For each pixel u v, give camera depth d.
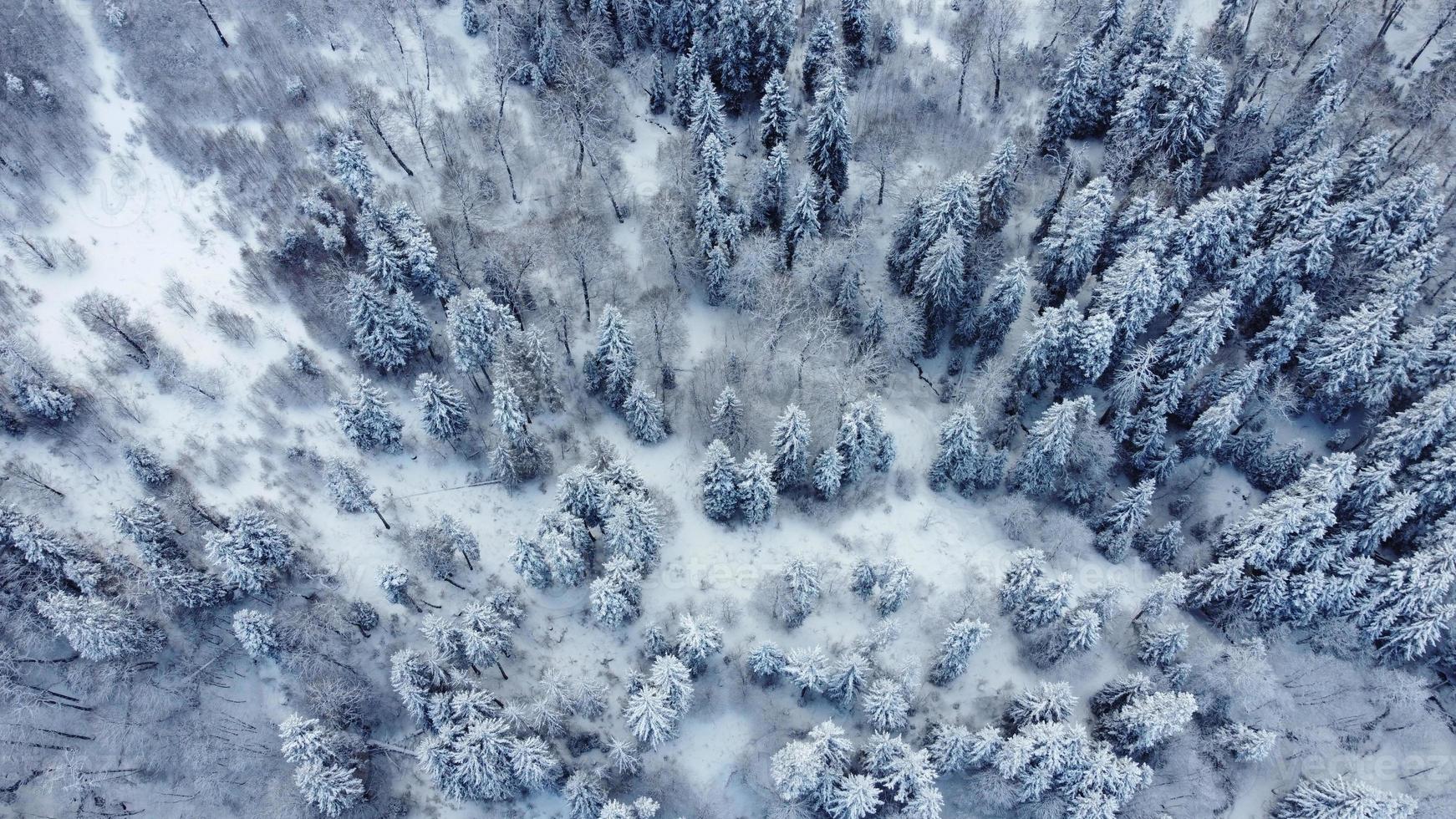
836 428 69.31
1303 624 63.19
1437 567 58.66
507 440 66.50
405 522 67.69
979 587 66.88
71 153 74.69
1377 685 61.88
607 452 67.69
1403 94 83.25
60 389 65.94
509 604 62.97
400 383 71.56
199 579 60.41
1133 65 77.12
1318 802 57.16
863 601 66.12
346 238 74.38
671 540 68.25
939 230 68.62
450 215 76.81
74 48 78.31
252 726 60.84
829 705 62.50
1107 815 54.41
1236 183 75.44
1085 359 66.56
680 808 59.66
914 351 74.44
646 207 78.44
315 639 61.25
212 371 69.12
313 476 68.25
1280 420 72.62
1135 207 69.06
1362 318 65.31
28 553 57.50
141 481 64.94
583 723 62.25
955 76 85.81
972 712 62.62
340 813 56.81
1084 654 63.91
